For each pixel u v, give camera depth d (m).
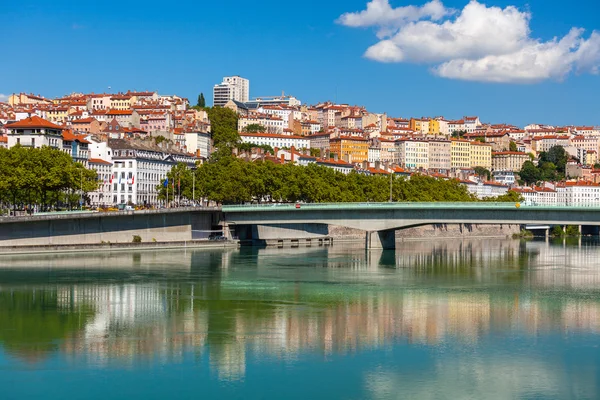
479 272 190.62
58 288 153.25
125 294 147.50
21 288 152.62
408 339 114.62
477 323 124.81
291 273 182.12
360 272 186.50
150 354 106.50
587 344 112.31
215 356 105.69
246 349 109.06
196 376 97.88
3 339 113.25
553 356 106.50
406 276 179.38
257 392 92.69
